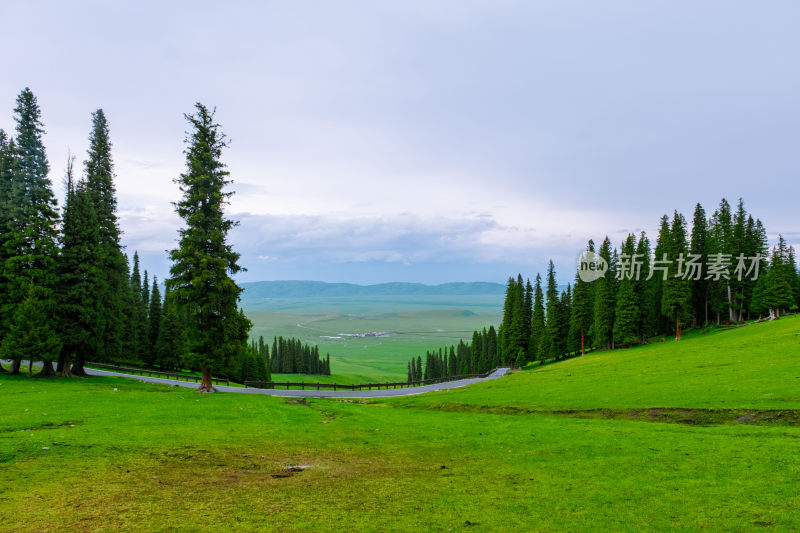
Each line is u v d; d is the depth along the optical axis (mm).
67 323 41250
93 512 10969
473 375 77250
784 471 14578
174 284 36375
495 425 26000
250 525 10625
